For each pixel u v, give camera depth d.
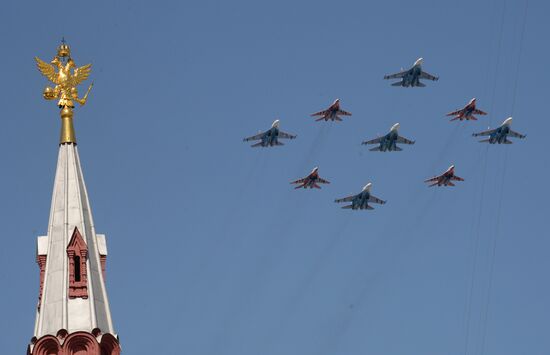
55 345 191.50
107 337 192.62
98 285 199.88
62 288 197.88
